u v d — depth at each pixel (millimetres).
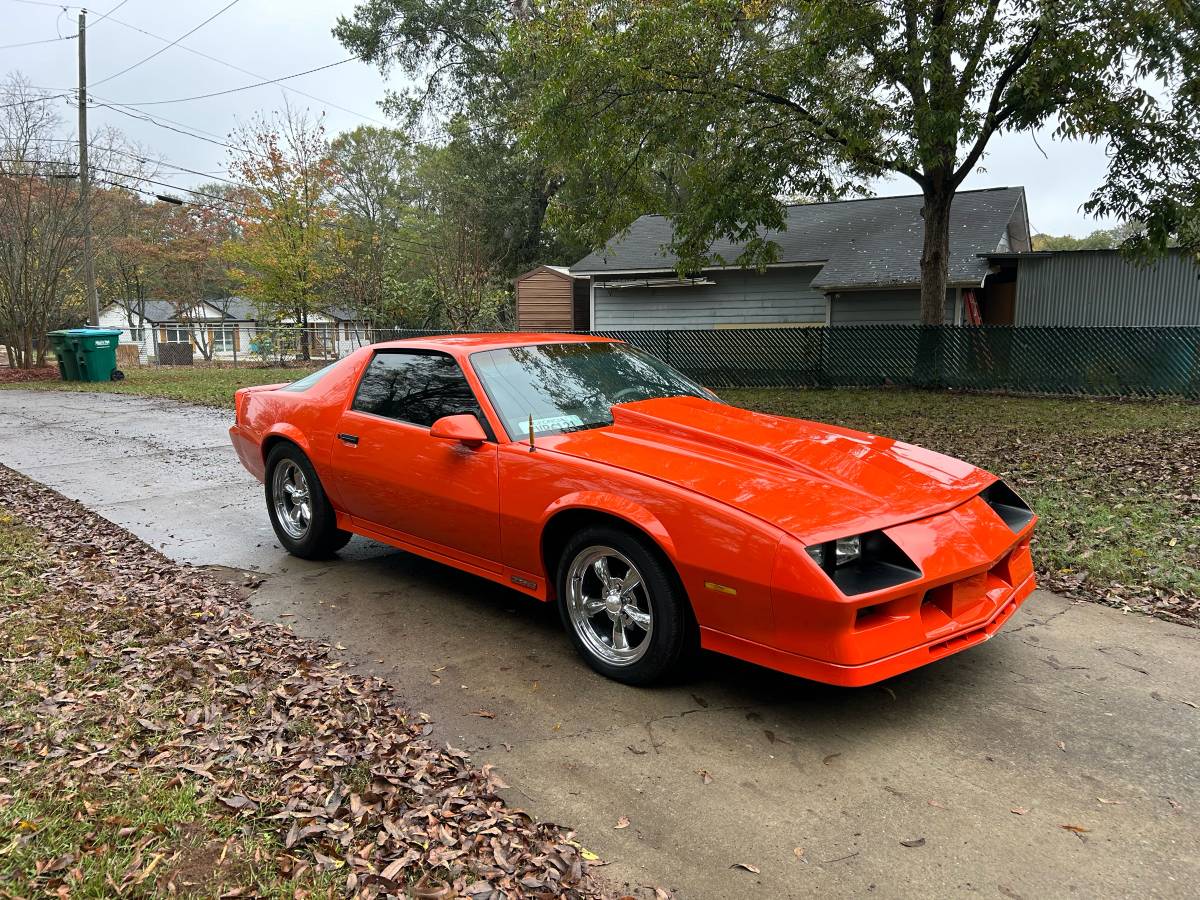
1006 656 3609
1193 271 15172
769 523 2857
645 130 13180
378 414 4465
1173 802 2514
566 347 4516
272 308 33312
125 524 6109
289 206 29969
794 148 13336
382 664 3613
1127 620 3994
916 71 11305
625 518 3168
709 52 12484
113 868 2084
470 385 3977
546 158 14195
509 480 3645
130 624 3883
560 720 3098
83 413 13531
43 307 23172
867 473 3320
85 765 2590
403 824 2314
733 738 2953
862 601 2703
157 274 51406
